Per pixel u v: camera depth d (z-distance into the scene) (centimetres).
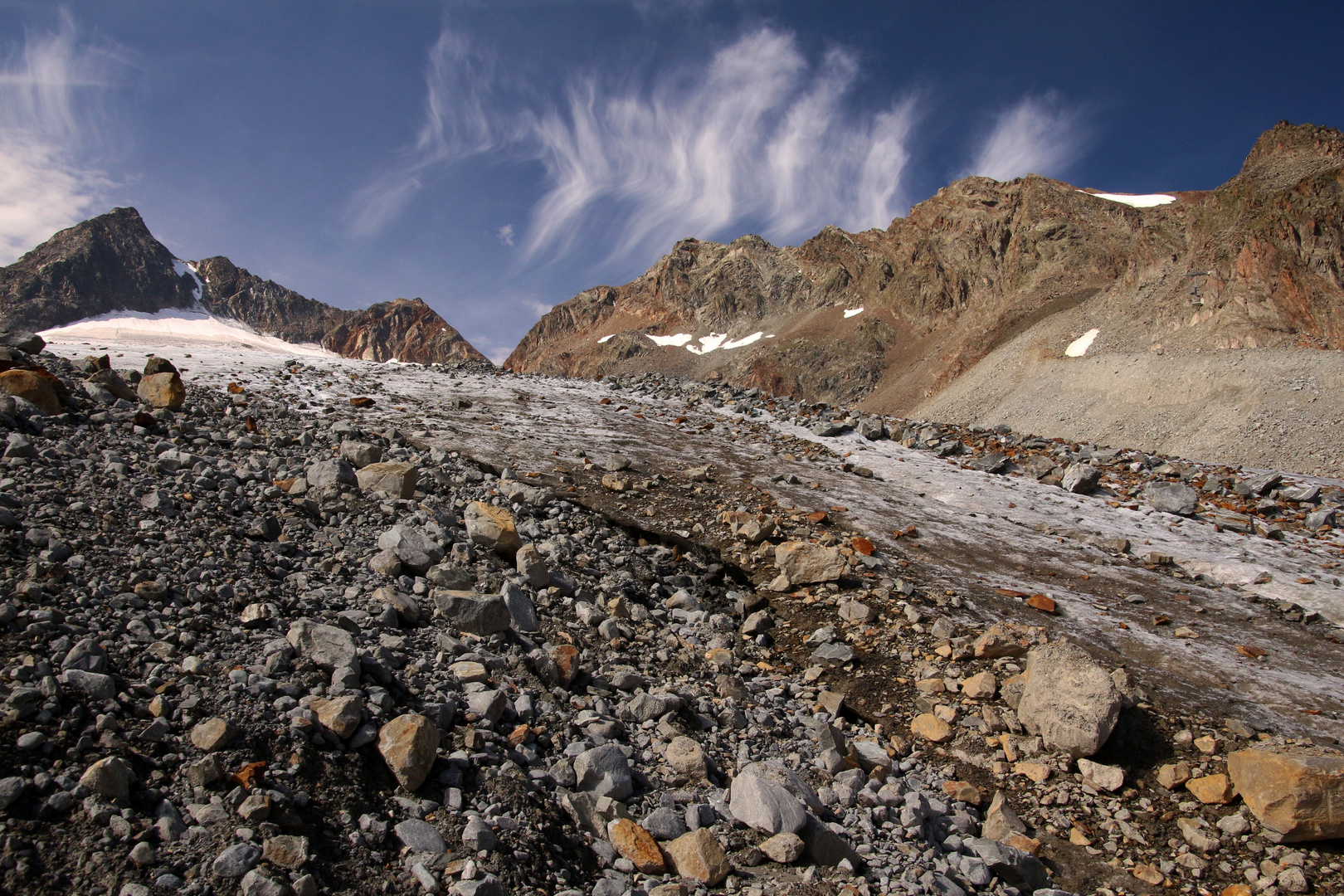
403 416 1825
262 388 1847
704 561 1288
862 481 1870
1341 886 637
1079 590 1305
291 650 591
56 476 810
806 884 532
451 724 596
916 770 801
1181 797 755
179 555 707
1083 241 17762
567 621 900
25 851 365
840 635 1071
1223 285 9562
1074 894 641
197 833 409
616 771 601
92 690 472
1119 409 8838
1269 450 6669
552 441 1825
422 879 427
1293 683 1004
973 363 15888
